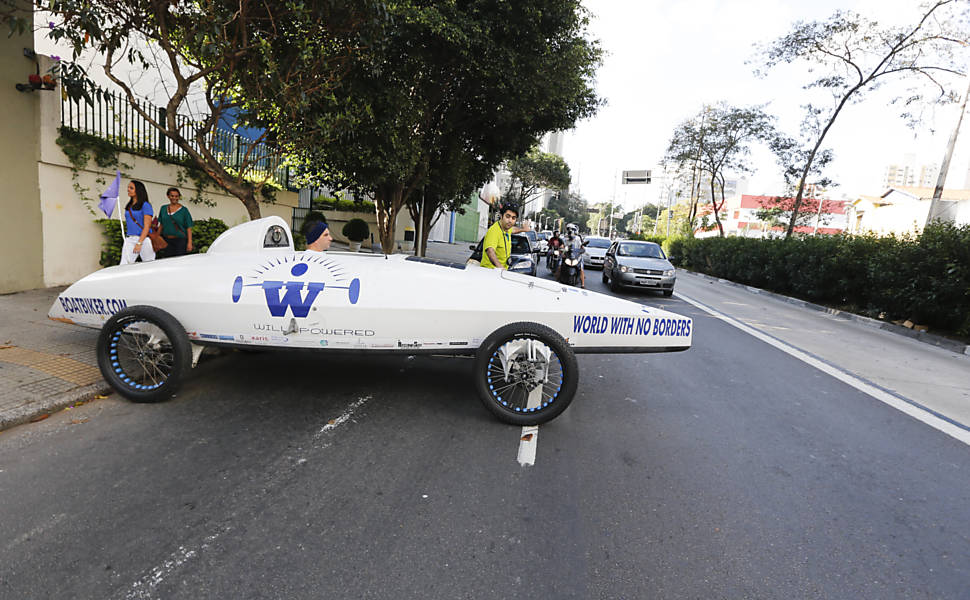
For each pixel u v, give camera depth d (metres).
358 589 2.14
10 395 3.73
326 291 3.95
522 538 2.55
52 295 6.94
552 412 3.84
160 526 2.50
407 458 3.33
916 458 3.84
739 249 21.84
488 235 5.78
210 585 2.12
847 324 11.51
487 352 3.81
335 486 2.95
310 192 18.06
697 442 3.89
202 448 3.32
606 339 4.14
